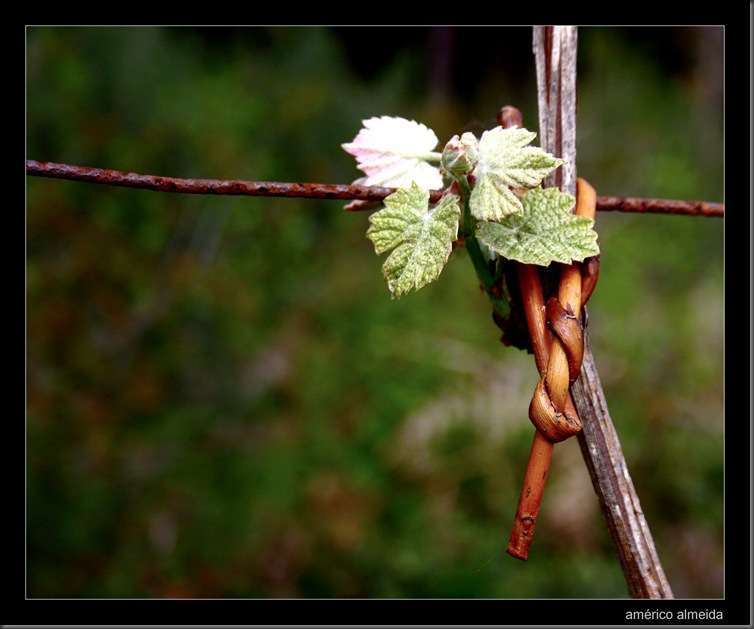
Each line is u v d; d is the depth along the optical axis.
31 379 3.06
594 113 4.51
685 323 3.44
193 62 4.06
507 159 0.69
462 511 2.87
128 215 3.50
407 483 2.96
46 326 3.17
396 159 0.77
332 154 4.10
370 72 4.85
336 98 4.26
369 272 3.78
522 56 4.92
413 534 2.83
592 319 3.46
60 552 2.75
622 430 3.03
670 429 3.08
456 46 4.92
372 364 3.36
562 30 0.79
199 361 3.33
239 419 3.23
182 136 3.68
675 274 3.74
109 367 3.22
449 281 3.70
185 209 3.59
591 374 0.74
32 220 3.30
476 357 3.31
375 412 3.18
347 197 0.76
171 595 2.69
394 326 3.48
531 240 0.71
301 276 3.66
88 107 3.52
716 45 4.55
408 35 4.82
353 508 2.91
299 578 2.78
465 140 0.70
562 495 2.79
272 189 0.75
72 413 3.06
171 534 2.86
